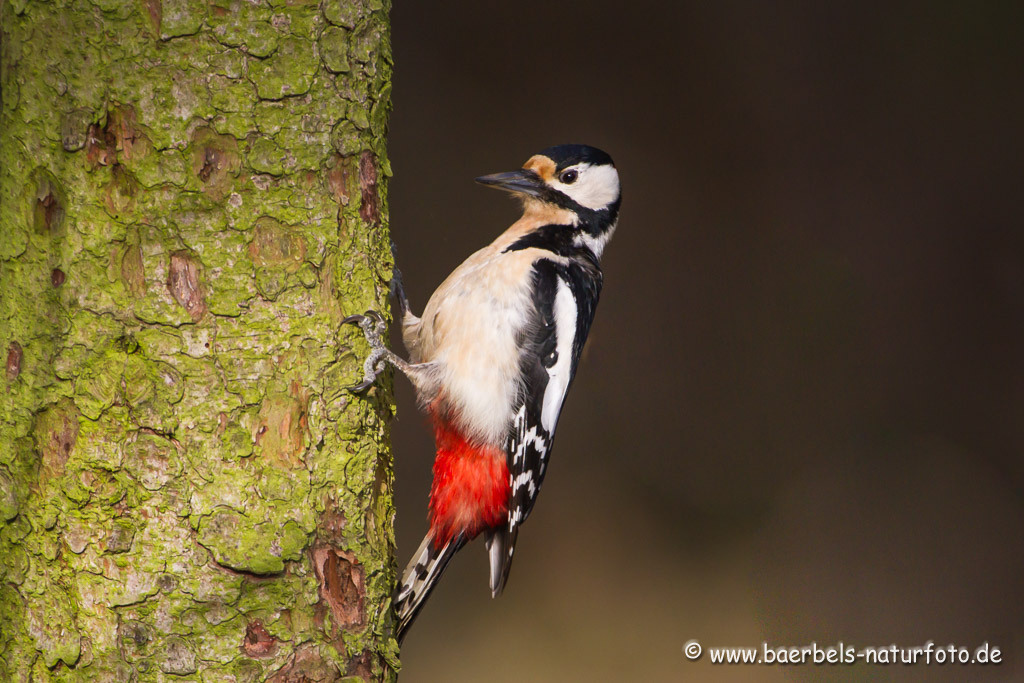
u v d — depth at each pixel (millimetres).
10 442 4227
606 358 14375
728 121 14547
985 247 14375
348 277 4457
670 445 14133
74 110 4062
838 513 13438
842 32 14383
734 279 14562
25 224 4207
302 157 4297
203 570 4059
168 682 4016
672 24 14508
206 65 4133
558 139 14523
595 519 13305
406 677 10938
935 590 12633
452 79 14484
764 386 14320
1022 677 11188
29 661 4133
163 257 4113
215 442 4133
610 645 11766
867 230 14523
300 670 4172
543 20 14547
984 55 14289
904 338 14383
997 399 14172
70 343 4086
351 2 4441
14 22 4184
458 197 14430
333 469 4344
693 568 12789
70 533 4070
